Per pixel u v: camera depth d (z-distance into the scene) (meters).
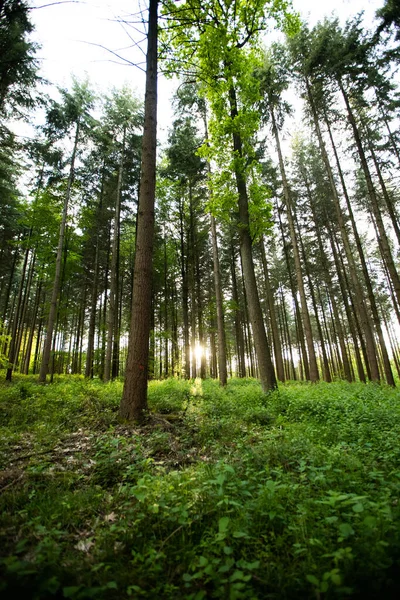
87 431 5.54
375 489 3.01
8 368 16.67
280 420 6.07
